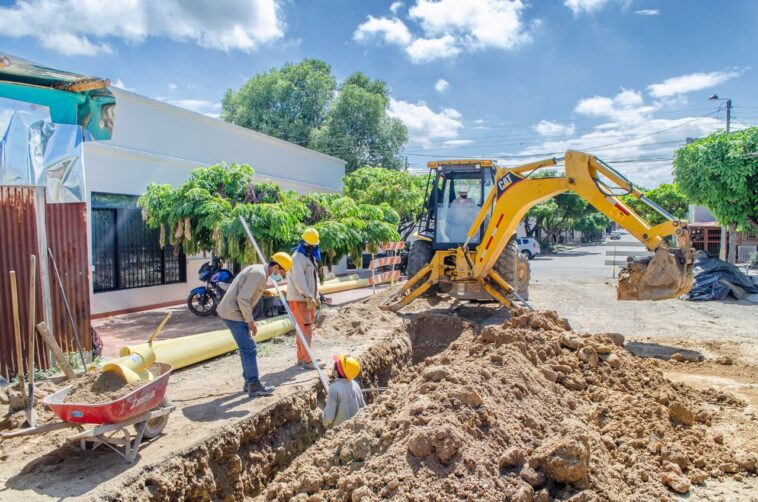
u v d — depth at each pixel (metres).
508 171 10.10
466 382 4.89
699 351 8.88
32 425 4.99
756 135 15.82
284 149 18.98
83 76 7.04
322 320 10.27
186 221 10.41
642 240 9.00
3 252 6.34
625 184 9.03
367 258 26.27
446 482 3.85
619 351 7.02
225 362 7.75
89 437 4.20
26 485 4.07
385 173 24.39
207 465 4.79
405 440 4.26
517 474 4.03
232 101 38.84
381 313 10.95
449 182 12.23
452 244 11.60
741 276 15.21
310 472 4.46
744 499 4.18
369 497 3.81
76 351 7.18
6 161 6.71
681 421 5.52
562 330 7.45
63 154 7.27
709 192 16.61
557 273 24.52
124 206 11.92
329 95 37.41
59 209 7.10
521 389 5.25
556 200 49.12
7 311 6.37
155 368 5.07
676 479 4.32
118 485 4.07
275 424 5.82
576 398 5.82
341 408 5.82
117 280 11.75
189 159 14.03
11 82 6.92
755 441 5.25
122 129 11.80
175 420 5.35
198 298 11.20
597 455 4.41
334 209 13.16
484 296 11.37
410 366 9.26
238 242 9.97
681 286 8.70
